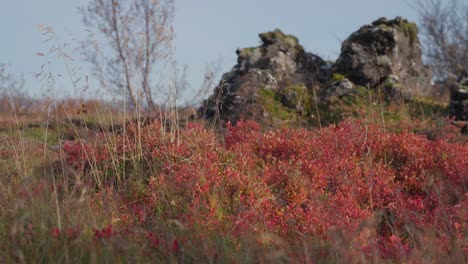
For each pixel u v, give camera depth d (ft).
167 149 24.99
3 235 14.70
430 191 23.36
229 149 26.58
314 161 24.97
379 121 42.50
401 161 28.07
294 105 51.13
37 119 45.42
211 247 14.66
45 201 16.47
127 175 24.44
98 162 25.30
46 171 24.38
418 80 58.34
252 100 50.55
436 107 50.70
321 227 18.45
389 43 55.16
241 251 15.28
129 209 20.26
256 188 21.66
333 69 56.54
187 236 16.05
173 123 27.68
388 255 16.06
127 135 27.30
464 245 17.12
